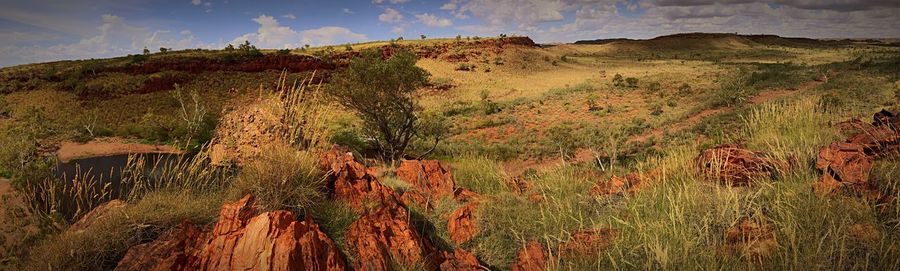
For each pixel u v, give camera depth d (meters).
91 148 24.88
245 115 10.83
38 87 55.19
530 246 4.46
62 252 3.91
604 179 7.75
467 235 5.04
